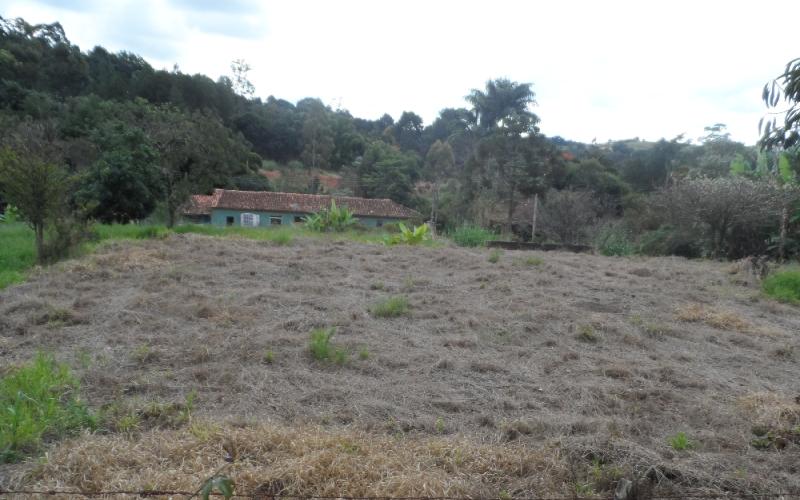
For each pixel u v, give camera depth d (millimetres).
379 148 45250
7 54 38219
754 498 2561
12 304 5484
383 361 4320
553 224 18594
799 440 3154
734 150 32062
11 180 7699
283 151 54188
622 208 27141
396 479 2477
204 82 48531
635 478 2639
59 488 2422
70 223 8391
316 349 4305
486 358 4516
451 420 3352
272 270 7988
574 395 3787
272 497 2395
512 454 2818
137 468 2611
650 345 5047
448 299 6566
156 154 15461
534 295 6949
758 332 5656
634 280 8492
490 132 35688
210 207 30797
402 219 32500
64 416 3064
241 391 3650
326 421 3250
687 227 14070
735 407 3670
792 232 12617
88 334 4812
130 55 54656
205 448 2748
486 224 24219
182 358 4227
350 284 7215
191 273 7352
